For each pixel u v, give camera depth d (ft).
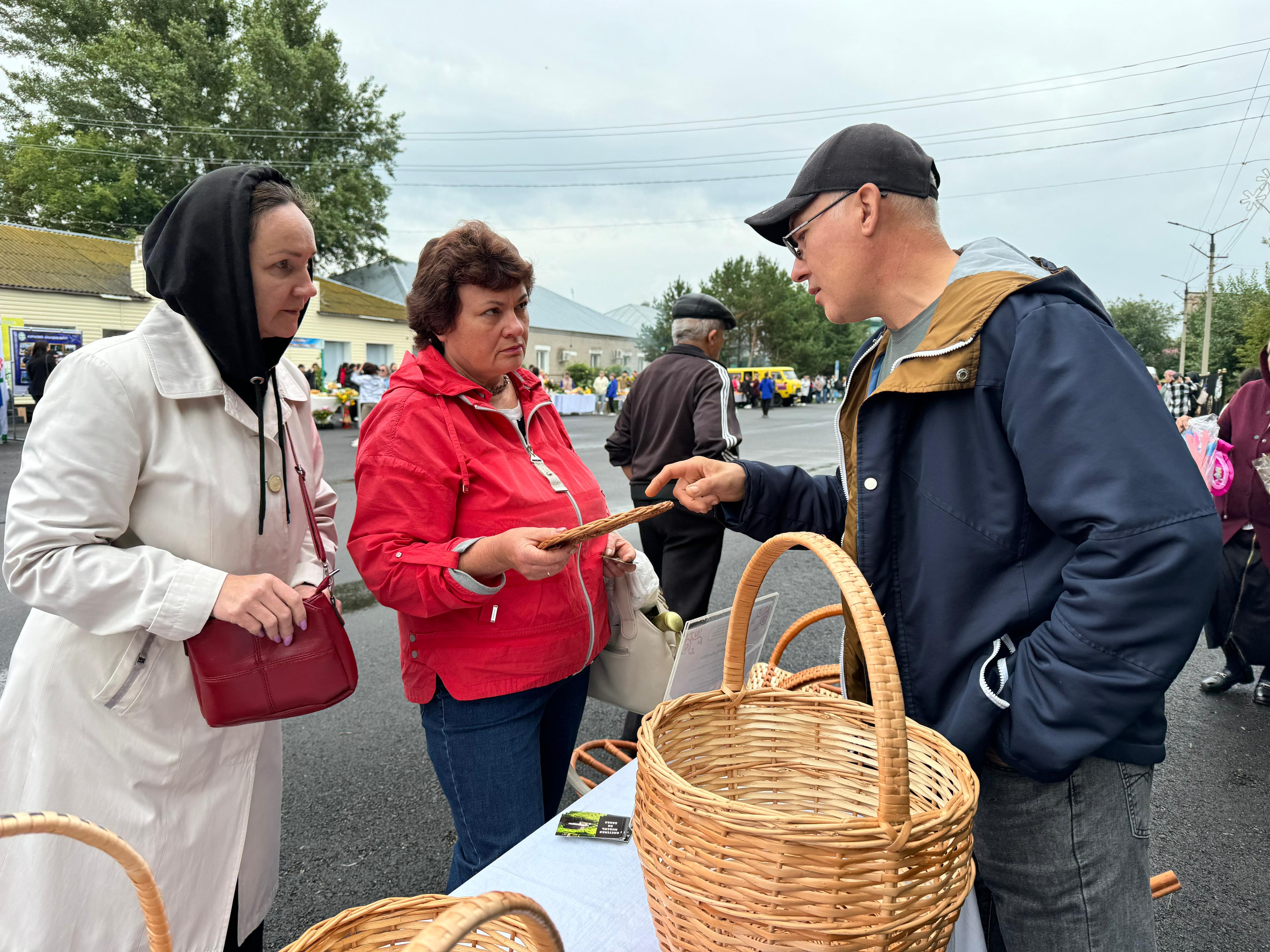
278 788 5.14
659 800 2.69
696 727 3.58
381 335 84.84
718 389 9.47
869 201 3.81
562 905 3.49
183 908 4.35
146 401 4.06
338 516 23.16
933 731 3.21
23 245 66.69
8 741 4.04
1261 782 9.26
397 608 4.58
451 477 4.62
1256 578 11.03
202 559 4.29
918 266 3.96
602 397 91.66
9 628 13.58
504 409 5.26
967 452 3.51
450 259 4.60
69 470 3.84
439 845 7.78
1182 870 7.57
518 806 4.91
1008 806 3.59
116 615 3.85
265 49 97.60
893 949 2.39
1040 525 3.42
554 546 3.89
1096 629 2.92
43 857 3.98
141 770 4.16
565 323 142.31
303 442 5.21
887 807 2.37
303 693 4.12
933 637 3.58
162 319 4.18
